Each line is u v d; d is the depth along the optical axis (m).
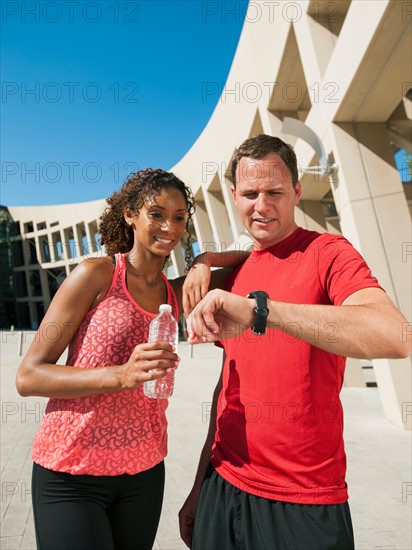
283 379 1.34
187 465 4.30
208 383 9.52
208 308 1.12
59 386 1.38
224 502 1.38
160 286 1.70
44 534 1.41
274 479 1.29
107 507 1.52
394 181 5.97
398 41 4.64
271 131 10.38
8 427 5.84
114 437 1.48
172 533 2.91
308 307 1.10
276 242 1.52
